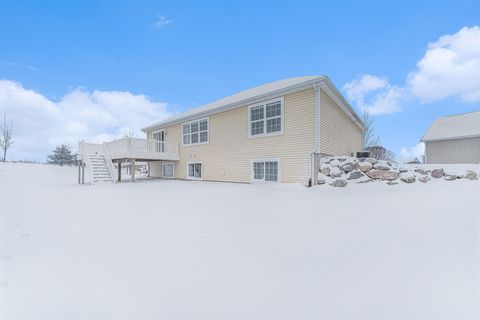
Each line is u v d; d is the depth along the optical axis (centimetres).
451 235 325
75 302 191
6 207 566
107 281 222
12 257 276
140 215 475
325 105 988
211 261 261
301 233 349
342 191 723
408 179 752
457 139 1591
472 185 677
